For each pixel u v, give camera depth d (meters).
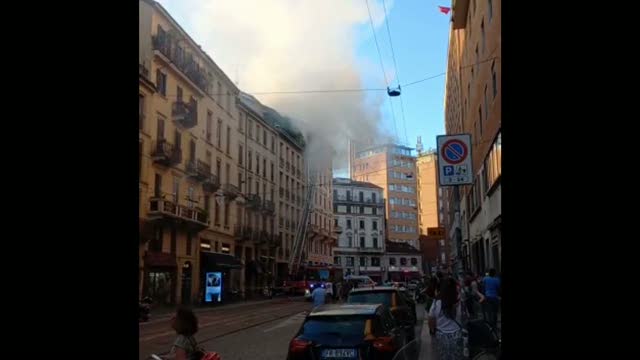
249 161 51.97
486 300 12.96
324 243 80.25
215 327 19.61
